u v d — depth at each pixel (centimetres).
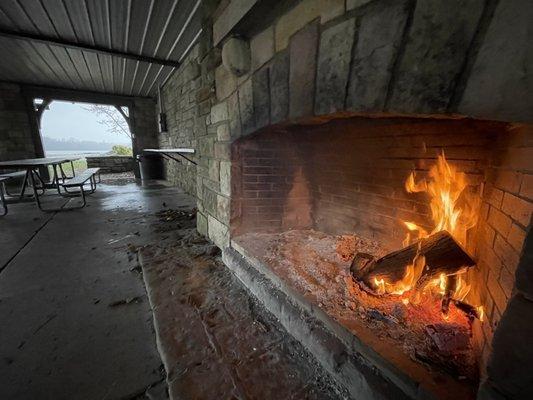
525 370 57
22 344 133
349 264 164
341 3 96
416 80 78
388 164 168
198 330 142
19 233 299
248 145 206
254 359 123
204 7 215
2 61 462
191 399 103
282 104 136
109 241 275
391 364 92
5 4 282
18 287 187
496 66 62
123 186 643
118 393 107
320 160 221
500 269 85
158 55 444
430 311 119
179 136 606
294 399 104
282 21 129
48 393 106
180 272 205
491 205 102
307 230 236
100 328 146
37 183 661
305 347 127
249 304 164
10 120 617
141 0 279
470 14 65
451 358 91
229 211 212
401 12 78
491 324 84
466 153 123
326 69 106
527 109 59
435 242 123
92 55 445
